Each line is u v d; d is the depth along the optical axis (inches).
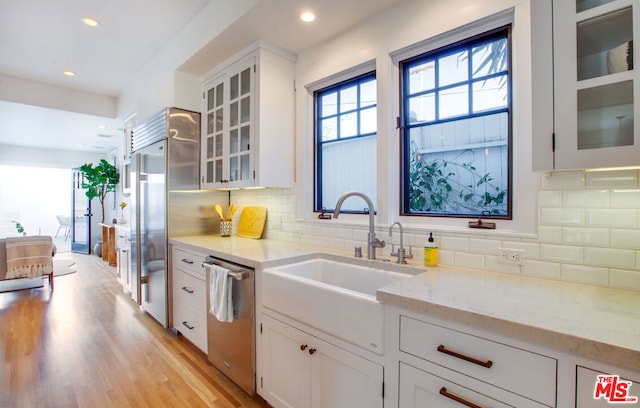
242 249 87.2
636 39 38.7
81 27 109.1
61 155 285.0
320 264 82.8
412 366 45.0
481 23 63.6
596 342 30.8
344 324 53.1
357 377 51.7
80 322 120.6
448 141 71.1
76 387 78.6
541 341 34.1
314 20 82.8
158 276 117.5
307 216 99.0
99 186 266.1
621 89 40.4
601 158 41.1
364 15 80.7
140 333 111.3
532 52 46.4
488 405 38.2
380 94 78.5
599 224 50.1
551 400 34.0
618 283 48.5
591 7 42.1
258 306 72.0
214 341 85.7
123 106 171.3
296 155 101.1
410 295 45.8
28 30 110.8
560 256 53.6
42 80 156.7
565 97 43.8
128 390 77.7
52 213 372.8
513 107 60.2
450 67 70.9
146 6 97.1
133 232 137.6
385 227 77.0
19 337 106.9
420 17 71.6
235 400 74.2
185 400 74.0
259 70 93.7
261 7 77.5
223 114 109.3
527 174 56.8
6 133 219.0
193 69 116.0
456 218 67.7
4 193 341.7
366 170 87.1
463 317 39.5
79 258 257.3
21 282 179.2
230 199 130.3
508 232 59.3
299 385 62.0
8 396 74.7
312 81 96.6
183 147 118.3
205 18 97.0
